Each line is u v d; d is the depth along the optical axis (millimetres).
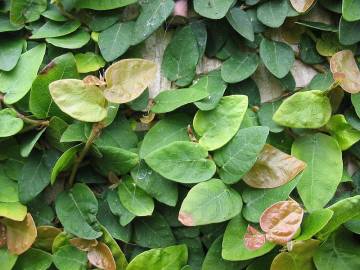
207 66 375
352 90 348
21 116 339
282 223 314
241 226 340
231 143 342
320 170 348
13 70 353
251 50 374
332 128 361
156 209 356
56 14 364
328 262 343
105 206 351
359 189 366
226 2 350
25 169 344
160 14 354
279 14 365
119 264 343
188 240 356
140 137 365
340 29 360
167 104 353
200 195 329
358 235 354
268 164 343
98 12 367
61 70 342
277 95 376
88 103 320
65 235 343
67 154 332
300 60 379
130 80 325
